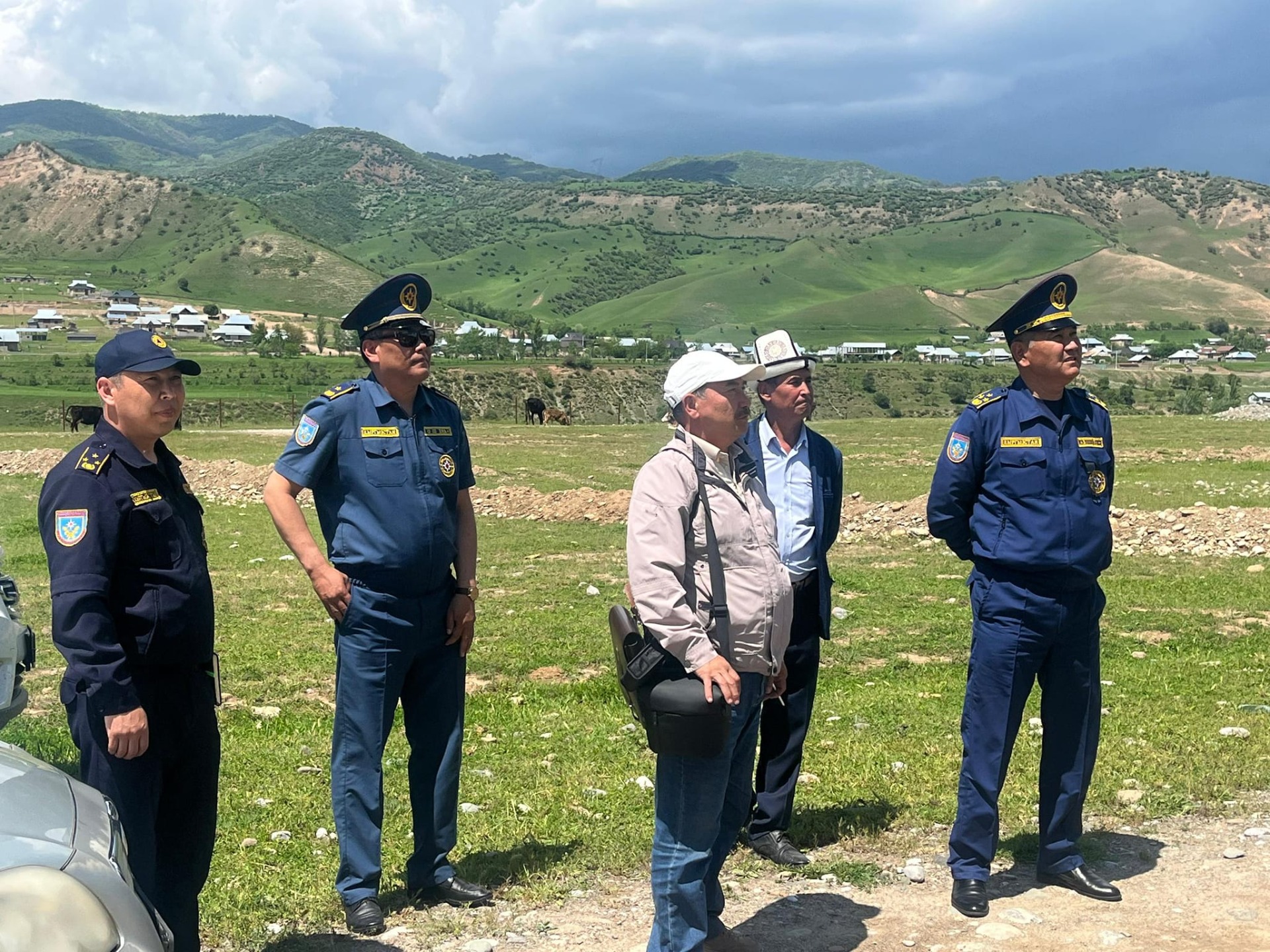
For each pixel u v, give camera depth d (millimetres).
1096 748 5492
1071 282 5242
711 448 4430
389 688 5152
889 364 189000
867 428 48156
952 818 6387
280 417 98062
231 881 5547
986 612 5344
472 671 10406
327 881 5566
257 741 8148
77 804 3662
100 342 190500
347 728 5148
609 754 7816
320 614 12930
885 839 6117
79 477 4070
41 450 30250
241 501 23719
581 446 40031
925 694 9516
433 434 5219
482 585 14906
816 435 6105
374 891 5125
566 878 5570
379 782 5184
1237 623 12086
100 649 3990
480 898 5305
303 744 8094
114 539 4078
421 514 5102
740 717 4453
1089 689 5395
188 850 4445
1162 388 173250
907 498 24438
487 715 8922
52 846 3316
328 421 5070
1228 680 9602
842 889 5508
